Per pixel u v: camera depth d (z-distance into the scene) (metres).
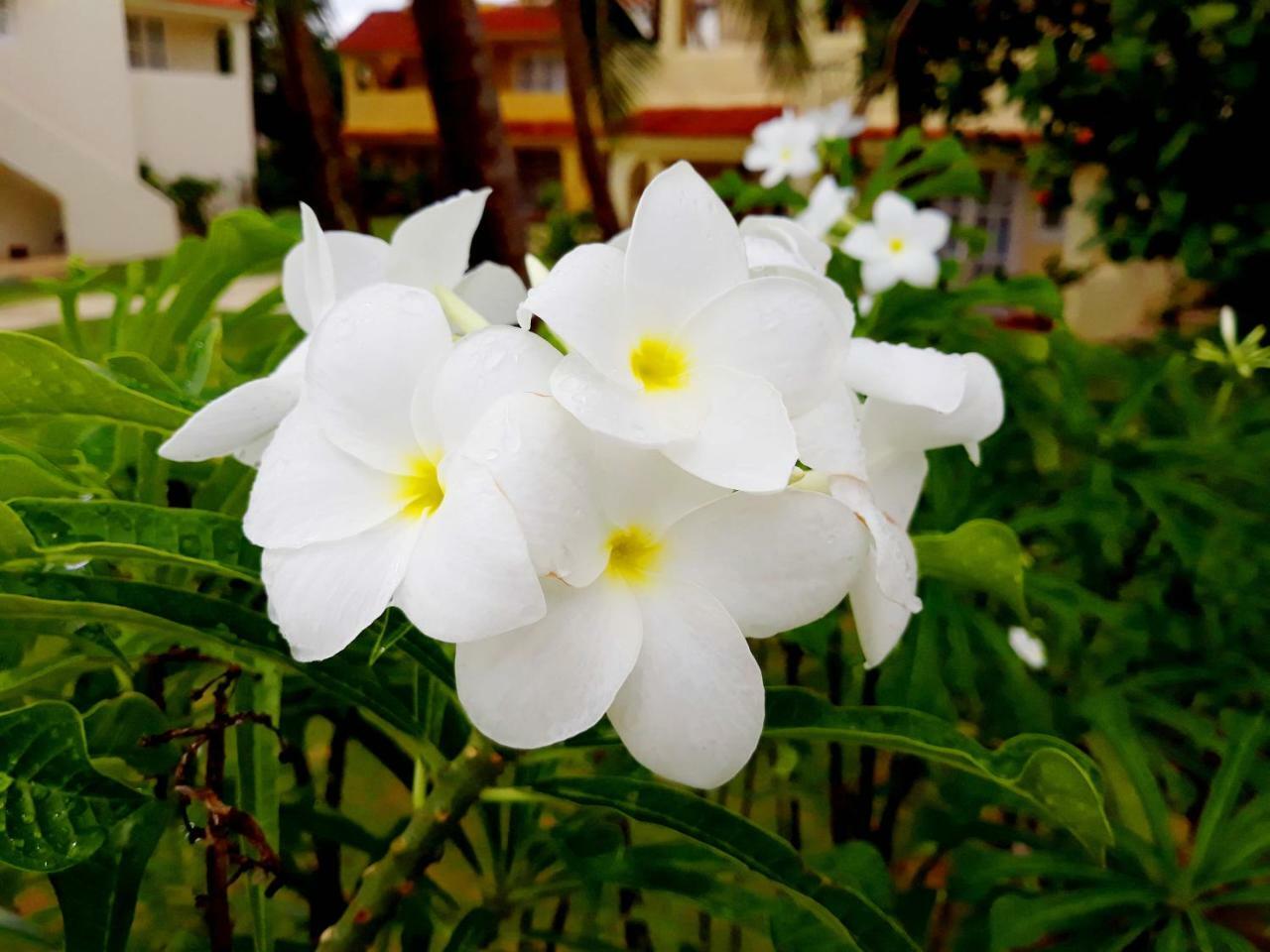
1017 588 0.23
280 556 0.18
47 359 0.21
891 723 0.22
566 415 0.18
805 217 0.62
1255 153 0.83
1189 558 0.42
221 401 0.20
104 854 0.21
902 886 0.50
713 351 0.19
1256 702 0.46
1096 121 0.90
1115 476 0.44
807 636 0.35
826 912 0.23
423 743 0.24
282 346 0.33
